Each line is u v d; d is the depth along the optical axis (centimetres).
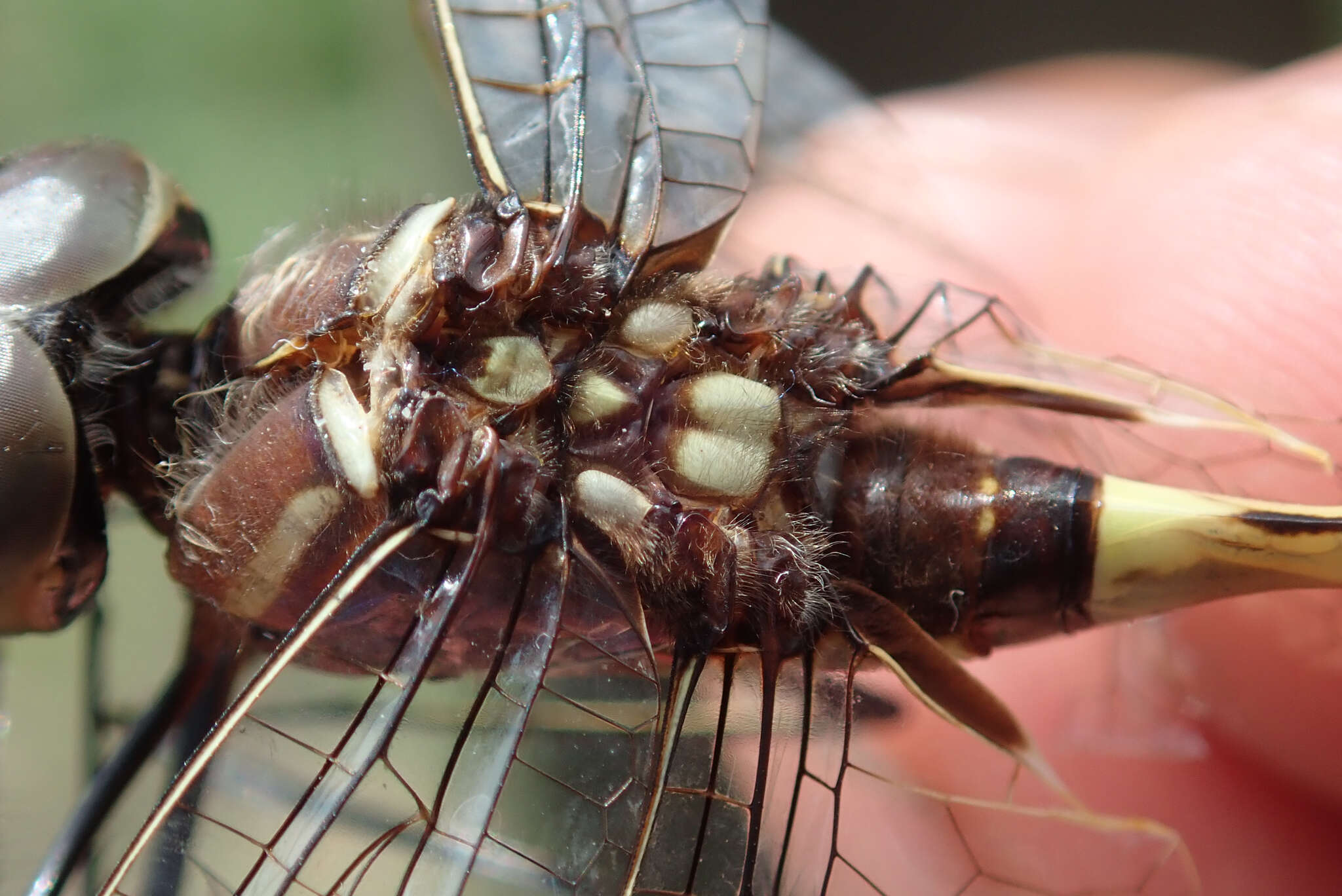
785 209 8
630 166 7
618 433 7
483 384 7
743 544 7
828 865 7
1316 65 9
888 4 14
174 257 7
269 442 7
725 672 7
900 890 7
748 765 7
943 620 7
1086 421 8
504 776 7
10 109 12
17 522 7
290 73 12
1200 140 9
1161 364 8
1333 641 8
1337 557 7
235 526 7
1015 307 8
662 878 7
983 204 9
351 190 7
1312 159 8
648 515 7
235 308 7
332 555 7
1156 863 7
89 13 12
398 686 7
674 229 7
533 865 7
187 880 7
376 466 7
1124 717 8
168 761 7
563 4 7
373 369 7
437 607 7
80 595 7
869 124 8
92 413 7
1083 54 14
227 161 11
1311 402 8
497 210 7
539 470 7
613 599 7
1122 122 9
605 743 7
